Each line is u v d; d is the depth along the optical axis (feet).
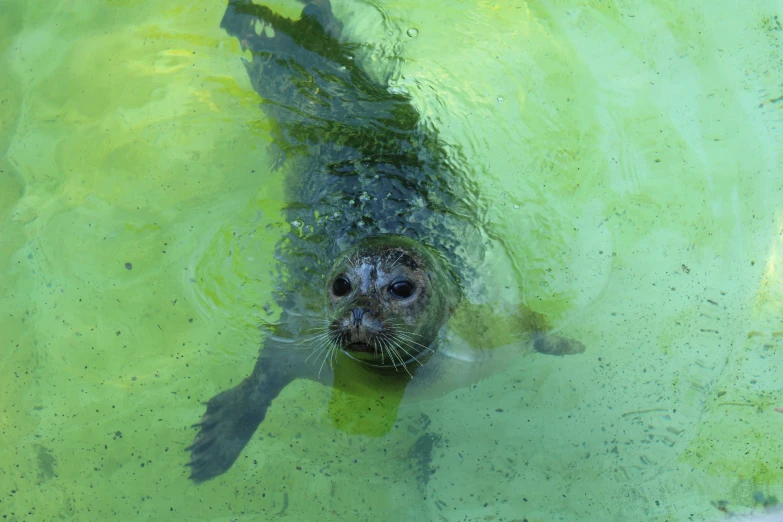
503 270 5.14
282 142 5.56
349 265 4.66
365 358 4.65
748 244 5.30
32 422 4.97
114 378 5.07
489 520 4.52
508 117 5.66
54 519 4.67
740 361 4.94
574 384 4.89
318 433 4.85
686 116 5.73
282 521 4.59
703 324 5.06
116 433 4.90
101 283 5.36
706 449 4.69
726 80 5.86
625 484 4.60
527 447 4.72
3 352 5.19
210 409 4.90
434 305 4.79
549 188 5.43
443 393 4.91
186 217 5.54
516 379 4.92
